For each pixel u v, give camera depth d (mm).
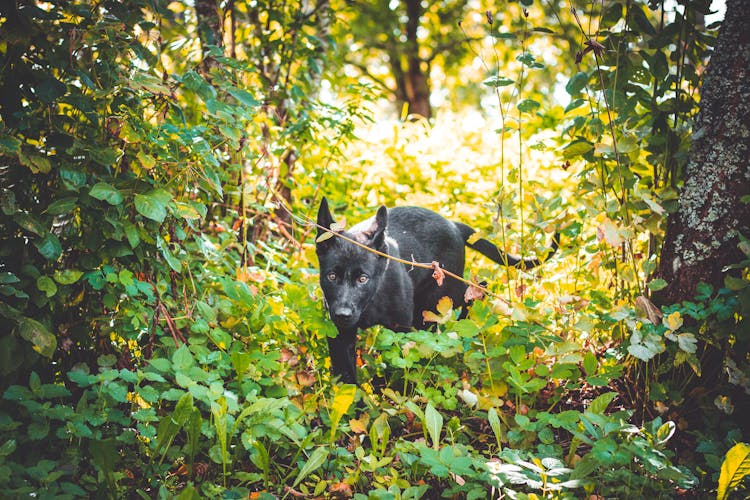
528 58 3551
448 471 2742
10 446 2457
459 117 11688
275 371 3508
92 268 3039
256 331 3711
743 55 3410
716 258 3482
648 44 3775
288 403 3162
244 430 3070
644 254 4188
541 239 4051
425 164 8008
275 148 5336
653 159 3797
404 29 19500
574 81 3787
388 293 4441
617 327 3754
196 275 3842
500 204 3840
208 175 3441
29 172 2930
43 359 2967
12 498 2350
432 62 20234
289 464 3232
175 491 2918
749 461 2719
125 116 3205
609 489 2795
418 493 2803
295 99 5406
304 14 5754
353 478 2963
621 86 3773
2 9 2727
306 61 6215
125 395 2750
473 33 18656
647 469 2736
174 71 5383
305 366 3930
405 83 20234
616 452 2709
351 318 3961
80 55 3115
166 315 3305
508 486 2920
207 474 2992
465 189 7469
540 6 16219
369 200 7230
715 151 3482
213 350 3625
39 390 2643
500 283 4887
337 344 4012
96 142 3076
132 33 3250
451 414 3752
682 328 3422
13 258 2836
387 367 4168
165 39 5359
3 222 2824
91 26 3053
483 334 3535
